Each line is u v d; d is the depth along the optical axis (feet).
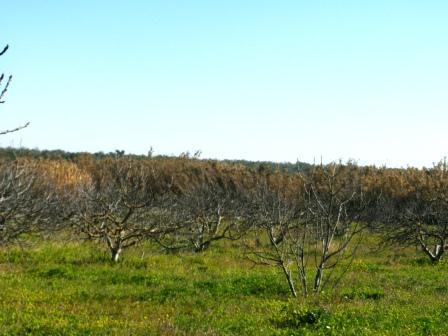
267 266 75.61
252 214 98.89
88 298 52.31
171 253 88.58
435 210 104.94
